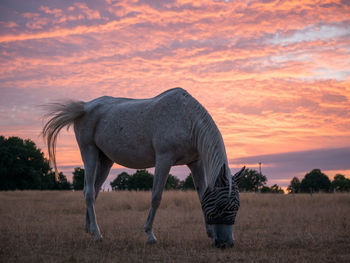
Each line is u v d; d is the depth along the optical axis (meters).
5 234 5.98
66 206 13.30
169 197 14.20
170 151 4.84
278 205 12.48
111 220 8.52
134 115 5.32
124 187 66.31
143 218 8.98
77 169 61.72
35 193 23.50
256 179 59.47
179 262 3.80
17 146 51.53
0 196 20.00
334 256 4.11
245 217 8.88
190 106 4.86
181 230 6.62
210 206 4.23
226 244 4.27
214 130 4.58
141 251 4.44
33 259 3.95
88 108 5.98
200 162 5.07
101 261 3.81
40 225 7.32
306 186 82.81
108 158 6.32
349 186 82.25
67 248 4.75
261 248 4.62
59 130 6.13
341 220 7.65
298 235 5.62
